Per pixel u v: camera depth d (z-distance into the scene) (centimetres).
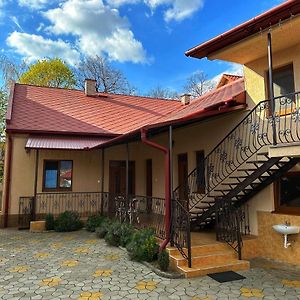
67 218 1438
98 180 1762
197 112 1004
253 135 961
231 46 914
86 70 4253
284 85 947
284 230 841
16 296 633
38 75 3709
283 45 899
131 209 1192
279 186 955
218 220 962
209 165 1216
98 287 682
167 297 627
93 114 1988
